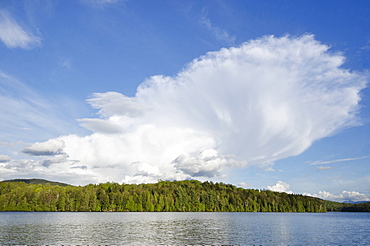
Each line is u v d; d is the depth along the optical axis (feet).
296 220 524.52
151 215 599.16
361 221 556.51
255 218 555.69
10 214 572.92
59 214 590.96
